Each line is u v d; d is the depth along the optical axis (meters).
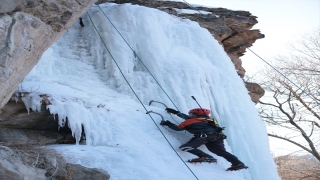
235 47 12.02
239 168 6.68
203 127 6.92
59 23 5.88
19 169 4.84
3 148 5.00
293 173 18.58
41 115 6.82
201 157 6.65
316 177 18.09
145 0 11.33
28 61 5.38
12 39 4.75
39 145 6.42
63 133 7.12
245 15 11.85
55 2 5.55
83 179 5.43
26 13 5.18
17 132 6.71
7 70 4.75
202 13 11.48
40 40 5.49
